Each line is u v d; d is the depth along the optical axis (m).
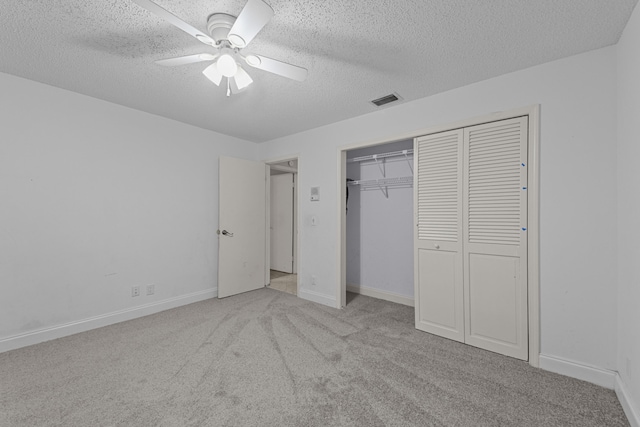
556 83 2.00
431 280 2.63
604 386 1.81
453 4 1.48
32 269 2.40
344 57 2.00
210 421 1.51
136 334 2.59
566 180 1.95
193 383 1.85
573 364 1.92
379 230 3.86
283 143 4.03
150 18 1.59
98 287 2.77
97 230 2.76
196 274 3.58
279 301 3.60
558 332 1.98
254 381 1.88
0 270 2.25
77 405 1.63
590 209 1.88
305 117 3.21
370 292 3.92
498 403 1.67
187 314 3.12
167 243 3.30
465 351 2.29
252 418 1.54
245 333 2.62
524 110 2.10
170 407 1.62
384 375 1.95
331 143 3.43
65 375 1.93
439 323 2.57
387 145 3.81
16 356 2.18
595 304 1.86
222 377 1.92
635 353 1.50
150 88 2.51
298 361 2.13
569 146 1.94
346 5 1.48
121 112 2.92
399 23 1.63
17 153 2.33
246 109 2.99
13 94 2.30
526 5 1.48
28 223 2.38
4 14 1.54
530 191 2.08
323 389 1.79
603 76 1.84
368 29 1.69
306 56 1.99
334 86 2.44
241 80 1.85
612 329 1.80
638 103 1.46
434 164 2.61
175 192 3.38
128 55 1.98
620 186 1.74
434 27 1.67
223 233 3.77
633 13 1.51
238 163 3.98
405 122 2.78
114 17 1.58
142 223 3.09
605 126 1.83
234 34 1.44
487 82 2.29
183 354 2.23
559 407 1.63
